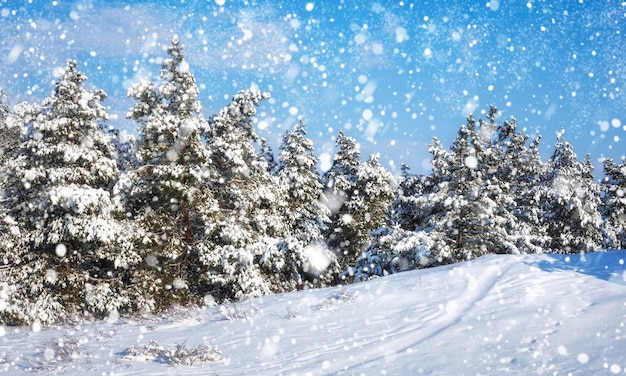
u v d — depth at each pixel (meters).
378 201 34.69
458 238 24.84
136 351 10.46
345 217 33.72
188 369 9.27
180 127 21.14
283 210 29.48
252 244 22.58
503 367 7.79
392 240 23.91
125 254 20.73
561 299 11.23
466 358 8.48
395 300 13.56
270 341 11.08
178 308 17.08
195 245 22.73
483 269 14.89
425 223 27.22
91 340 13.05
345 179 34.97
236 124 25.39
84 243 20.81
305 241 28.56
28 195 21.17
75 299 20.19
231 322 13.86
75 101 20.81
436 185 26.52
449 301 12.55
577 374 7.09
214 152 24.69
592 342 8.36
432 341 9.79
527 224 32.44
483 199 23.64
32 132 20.83
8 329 17.47
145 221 21.77
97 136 21.70
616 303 10.28
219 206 24.47
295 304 15.01
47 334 15.03
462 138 24.89
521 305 11.25
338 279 32.97
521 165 33.12
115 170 22.03
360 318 12.38
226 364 9.55
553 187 37.12
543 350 8.34
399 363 8.66
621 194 34.50
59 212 20.81
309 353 9.80
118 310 20.92
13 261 20.28
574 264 14.44
